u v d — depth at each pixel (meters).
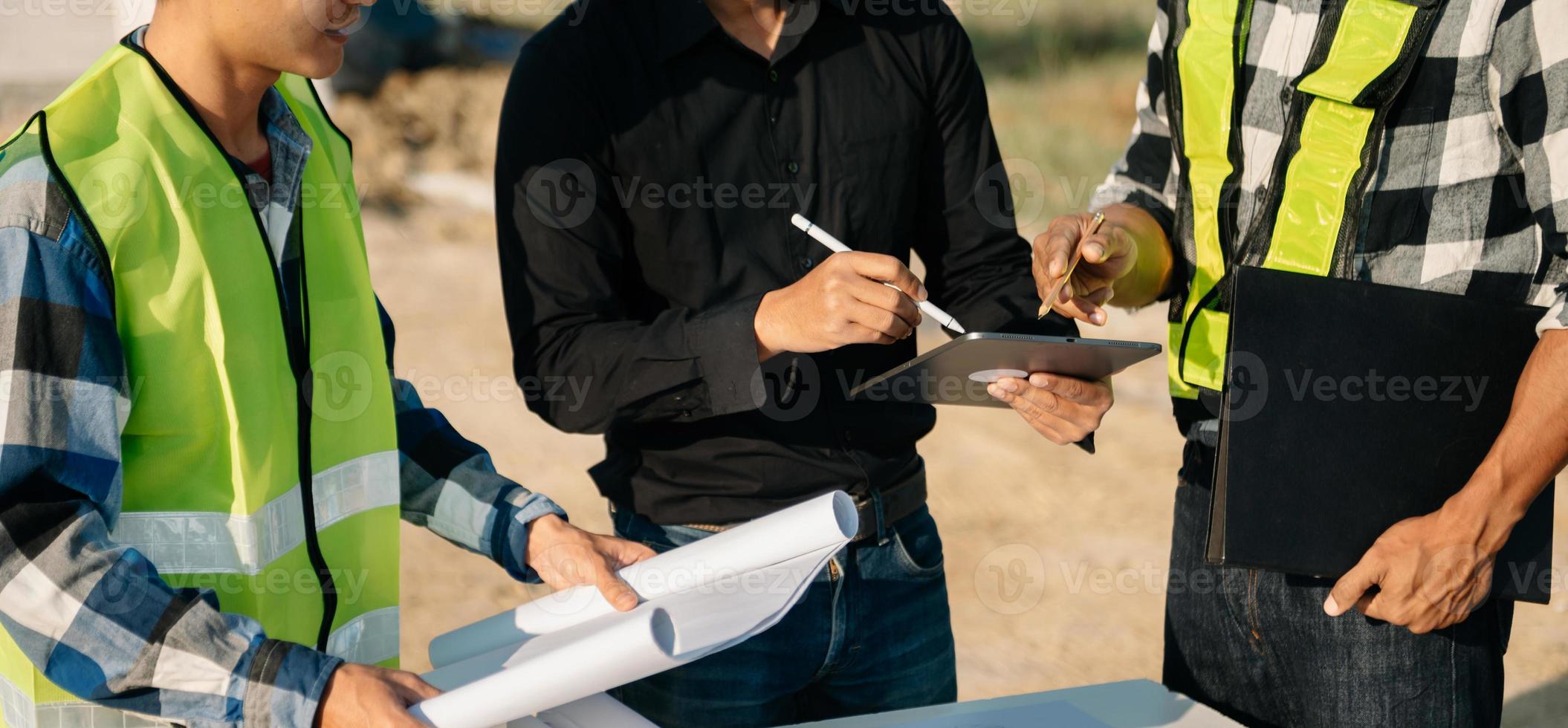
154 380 1.37
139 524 1.41
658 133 1.96
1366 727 1.79
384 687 1.30
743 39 2.00
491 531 1.70
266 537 1.46
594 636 1.28
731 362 1.80
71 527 1.26
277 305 1.49
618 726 1.52
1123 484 5.08
